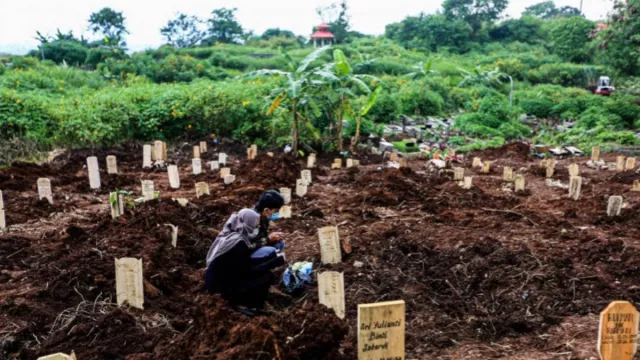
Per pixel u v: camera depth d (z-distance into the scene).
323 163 13.37
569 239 6.75
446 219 7.67
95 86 20.52
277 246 5.28
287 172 10.66
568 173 11.82
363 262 5.96
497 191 10.00
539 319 4.80
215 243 4.84
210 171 11.41
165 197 8.55
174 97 15.00
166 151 13.07
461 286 5.50
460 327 4.68
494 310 5.03
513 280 5.55
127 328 4.48
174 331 4.48
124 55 27.17
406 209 8.35
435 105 22.34
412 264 5.93
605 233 7.12
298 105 14.08
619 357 3.50
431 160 13.02
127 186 10.06
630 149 15.95
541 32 49.19
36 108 13.96
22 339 4.39
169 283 5.39
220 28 46.38
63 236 6.66
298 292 5.31
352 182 10.45
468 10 50.16
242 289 4.77
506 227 7.32
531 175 11.74
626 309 3.45
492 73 28.25
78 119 13.69
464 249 6.25
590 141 17.19
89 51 27.88
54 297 5.01
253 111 15.09
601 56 28.31
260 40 46.66
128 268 4.76
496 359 4.16
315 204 8.64
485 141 17.09
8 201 8.34
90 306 4.87
